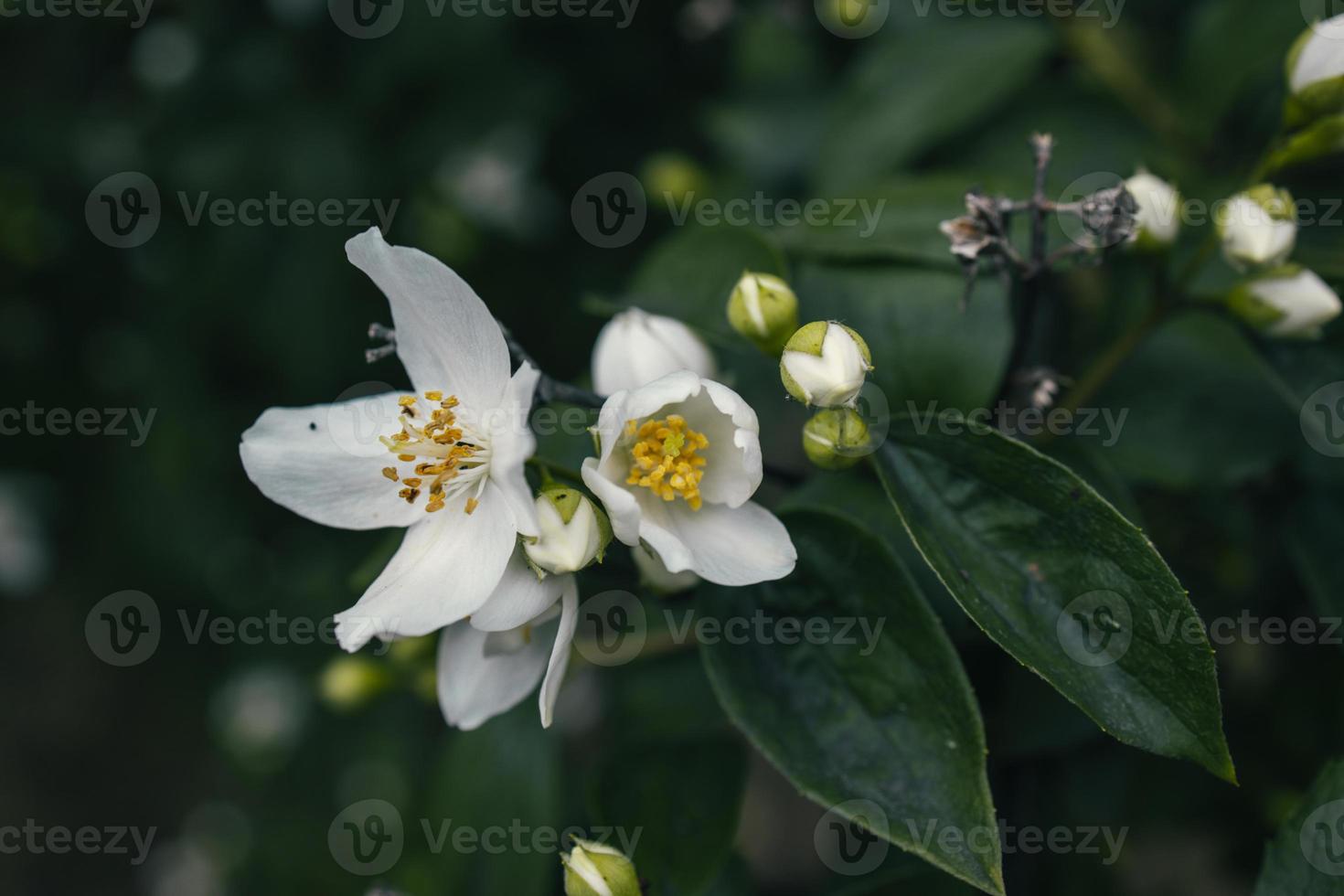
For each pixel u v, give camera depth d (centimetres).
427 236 39
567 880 27
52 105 43
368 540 46
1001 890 25
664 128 37
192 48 39
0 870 62
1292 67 28
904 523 26
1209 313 29
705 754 29
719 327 29
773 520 26
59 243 46
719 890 30
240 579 48
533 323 39
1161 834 33
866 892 28
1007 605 26
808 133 34
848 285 29
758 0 35
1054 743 28
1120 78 32
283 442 27
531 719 31
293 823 47
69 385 49
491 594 26
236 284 39
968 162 32
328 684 33
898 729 26
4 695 65
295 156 37
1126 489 29
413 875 31
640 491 27
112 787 63
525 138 37
